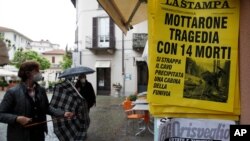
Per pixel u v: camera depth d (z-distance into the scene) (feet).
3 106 13.41
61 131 20.51
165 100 9.55
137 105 35.47
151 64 9.55
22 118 13.15
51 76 243.40
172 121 9.61
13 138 13.42
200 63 9.46
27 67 13.76
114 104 73.82
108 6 14.85
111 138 33.06
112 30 109.09
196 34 9.49
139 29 105.50
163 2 9.53
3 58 24.45
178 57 9.53
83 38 112.98
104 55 110.93
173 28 9.54
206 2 9.47
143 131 36.11
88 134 35.55
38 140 13.98
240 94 9.28
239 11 9.31
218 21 9.39
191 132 9.57
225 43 9.35
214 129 9.48
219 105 9.34
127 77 107.86
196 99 9.46
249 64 9.02
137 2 16.26
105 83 110.73
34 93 14.03
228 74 9.32
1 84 140.46
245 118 9.07
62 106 20.79
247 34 9.09
